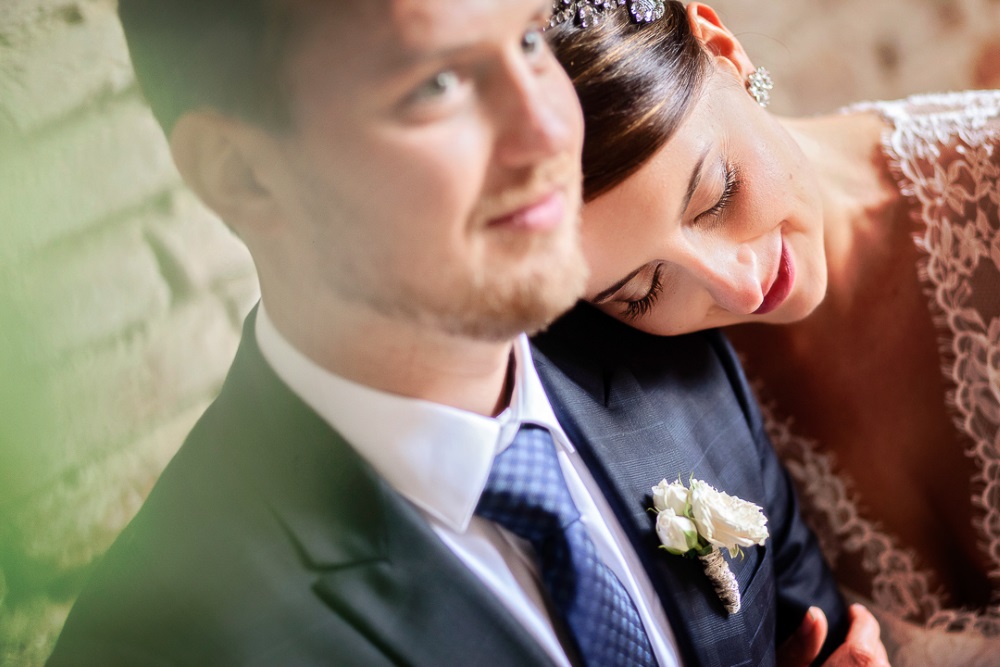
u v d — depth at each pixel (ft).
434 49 1.97
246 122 2.19
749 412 4.07
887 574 4.79
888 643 4.86
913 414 4.58
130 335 4.41
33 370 3.90
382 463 2.73
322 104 2.07
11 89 4.07
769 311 3.55
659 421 3.48
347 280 2.35
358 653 2.57
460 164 2.08
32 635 4.17
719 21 3.56
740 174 3.10
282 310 2.65
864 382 4.63
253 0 2.04
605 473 3.23
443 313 2.28
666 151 2.79
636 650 2.92
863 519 4.82
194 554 2.67
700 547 3.14
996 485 4.45
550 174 2.19
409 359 2.58
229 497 2.73
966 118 4.41
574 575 2.83
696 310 3.38
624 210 2.83
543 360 3.36
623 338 3.63
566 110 2.27
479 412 2.82
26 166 3.99
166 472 2.91
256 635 2.53
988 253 4.26
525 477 2.82
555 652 2.86
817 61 7.07
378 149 2.07
